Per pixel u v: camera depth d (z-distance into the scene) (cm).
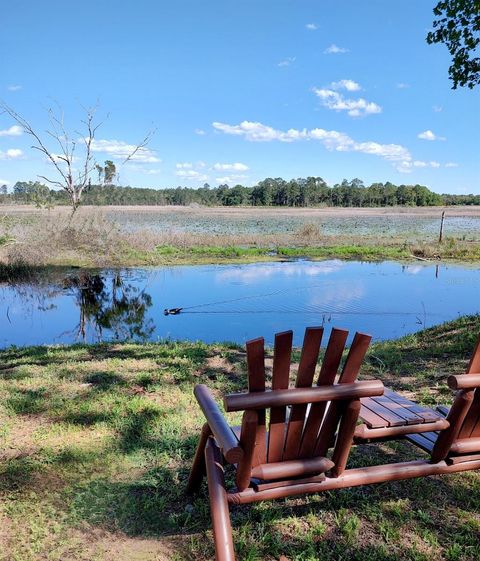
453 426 236
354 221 5003
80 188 2294
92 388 464
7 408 411
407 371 544
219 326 1010
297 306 1193
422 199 11075
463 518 269
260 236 2812
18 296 1394
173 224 4153
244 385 481
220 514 203
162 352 619
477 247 2344
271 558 239
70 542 247
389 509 276
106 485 296
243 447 196
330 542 249
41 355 613
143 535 254
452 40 736
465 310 1145
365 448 349
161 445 346
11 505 275
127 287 1502
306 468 215
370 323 1017
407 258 2142
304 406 207
